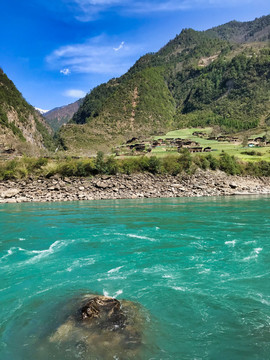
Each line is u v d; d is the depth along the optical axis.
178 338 6.18
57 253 13.10
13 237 16.55
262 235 16.69
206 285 9.18
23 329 6.60
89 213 26.84
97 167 53.50
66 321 6.84
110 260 11.98
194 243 14.84
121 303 7.75
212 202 36.72
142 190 48.97
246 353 5.64
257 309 7.51
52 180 50.16
